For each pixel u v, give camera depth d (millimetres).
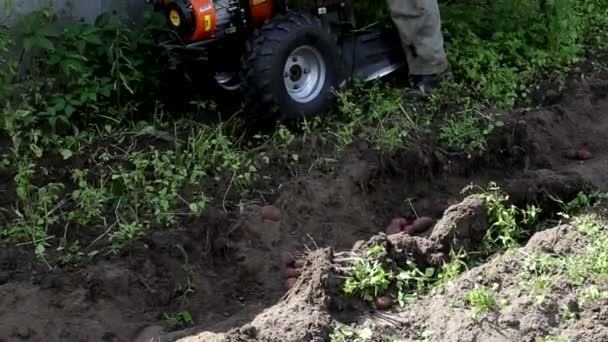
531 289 5250
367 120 6480
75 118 6324
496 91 6922
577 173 6164
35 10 6430
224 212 5805
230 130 6395
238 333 5035
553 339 5031
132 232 5605
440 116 6625
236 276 5578
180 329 5285
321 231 5840
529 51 7402
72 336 5164
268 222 5773
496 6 7500
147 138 6223
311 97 6418
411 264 5488
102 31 6402
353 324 5199
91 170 5984
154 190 5883
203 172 5945
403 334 5168
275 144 6285
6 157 6012
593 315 5129
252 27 6387
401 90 6770
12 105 6188
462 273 5496
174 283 5473
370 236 5863
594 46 7887
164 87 6570
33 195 5832
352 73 6691
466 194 6109
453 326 5145
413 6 6695
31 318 5191
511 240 5699
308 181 5992
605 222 5695
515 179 6117
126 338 5215
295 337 5066
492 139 6430
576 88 7160
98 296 5340
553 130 6738
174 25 6230
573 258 5418
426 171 6234
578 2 8227
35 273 5438
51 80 6273
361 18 7082
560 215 5883
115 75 6359
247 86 6215
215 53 6391
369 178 6109
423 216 6031
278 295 5488
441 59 6816
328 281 5270
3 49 6191
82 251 5566
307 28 6320
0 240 5602
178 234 5637
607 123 6949
